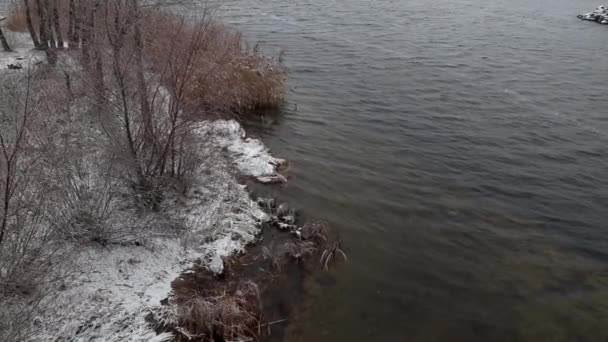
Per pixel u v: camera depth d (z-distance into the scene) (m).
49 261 6.94
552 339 7.46
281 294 7.97
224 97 14.25
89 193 8.16
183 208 9.40
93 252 7.84
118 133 8.65
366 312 7.76
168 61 8.39
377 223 10.23
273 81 16.36
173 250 8.37
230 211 9.68
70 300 6.85
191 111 9.09
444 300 8.16
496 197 11.68
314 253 9.01
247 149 12.70
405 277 8.64
